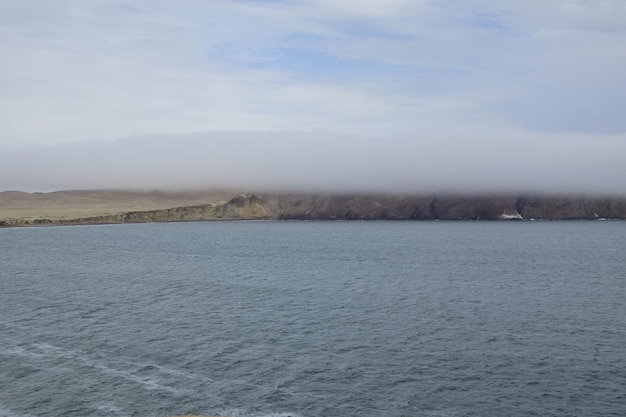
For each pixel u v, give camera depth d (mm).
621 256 165750
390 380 49969
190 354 57344
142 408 44219
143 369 52781
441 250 188250
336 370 52500
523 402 45156
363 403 45125
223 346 60344
